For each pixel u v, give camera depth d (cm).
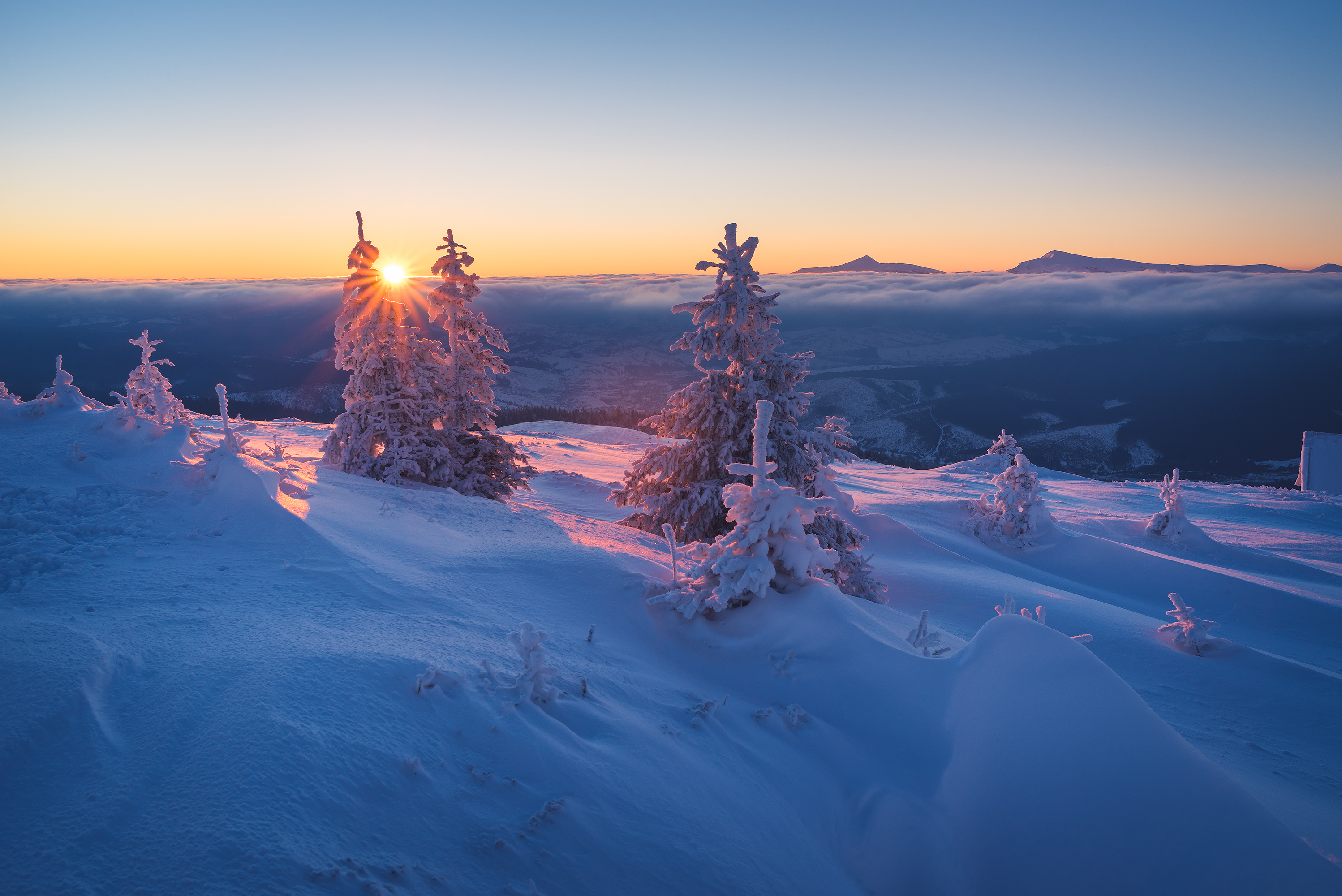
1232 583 2252
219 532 863
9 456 1063
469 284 2036
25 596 603
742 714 619
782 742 589
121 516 900
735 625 805
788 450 1516
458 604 739
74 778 360
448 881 332
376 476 1756
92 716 411
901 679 654
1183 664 1352
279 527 867
